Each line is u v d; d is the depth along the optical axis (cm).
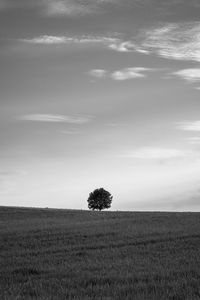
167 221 5016
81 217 6366
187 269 2189
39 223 5491
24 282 2045
